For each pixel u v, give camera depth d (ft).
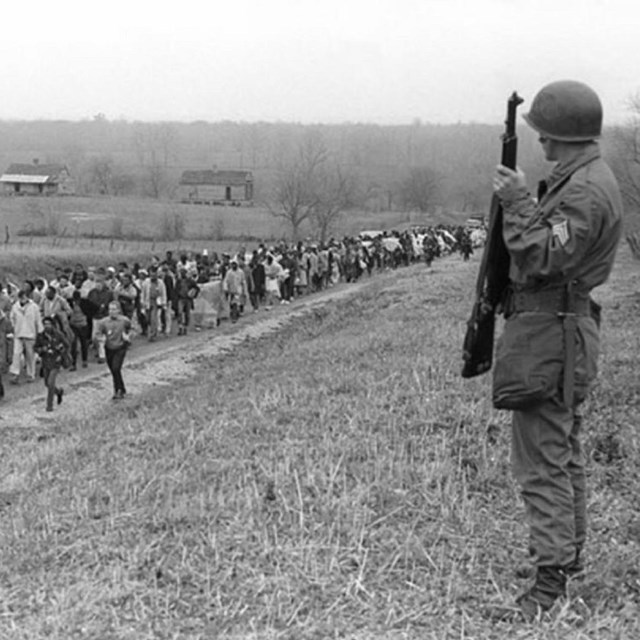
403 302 91.71
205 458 29.91
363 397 37.11
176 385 63.00
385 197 408.87
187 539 21.33
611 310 69.21
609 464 26.00
